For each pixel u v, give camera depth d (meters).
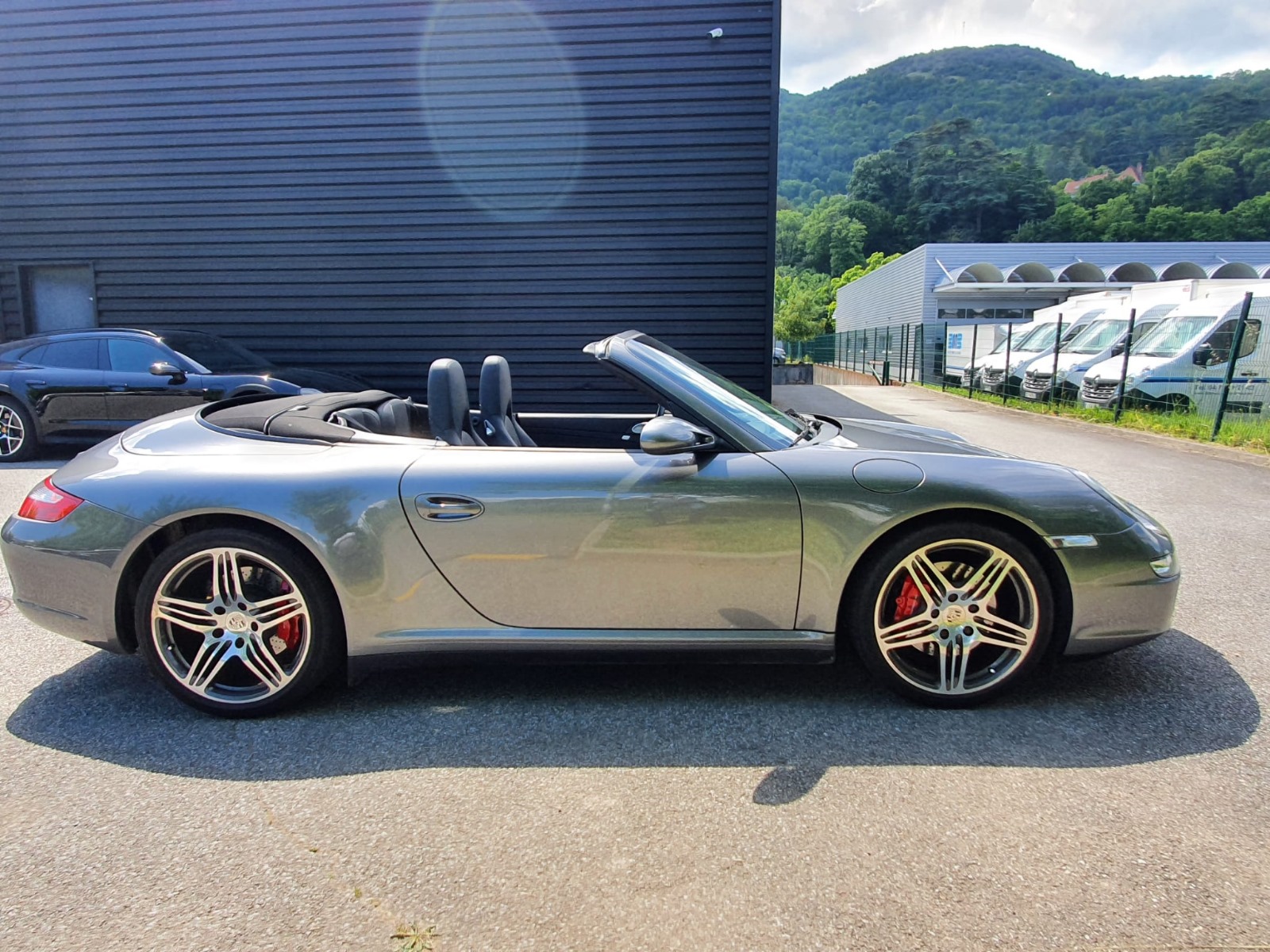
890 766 2.31
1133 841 1.96
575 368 9.56
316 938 1.64
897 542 2.57
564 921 1.69
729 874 1.84
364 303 9.62
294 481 2.55
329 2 9.14
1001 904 1.74
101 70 9.46
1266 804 2.12
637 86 9.02
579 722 2.60
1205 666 3.02
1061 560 2.56
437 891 1.79
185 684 2.59
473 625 2.60
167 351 7.58
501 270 9.45
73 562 2.58
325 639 2.59
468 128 9.23
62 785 2.23
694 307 9.34
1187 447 9.05
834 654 2.63
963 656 2.62
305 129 9.38
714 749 2.42
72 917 1.71
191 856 1.92
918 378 22.69
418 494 2.55
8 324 10.06
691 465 2.57
